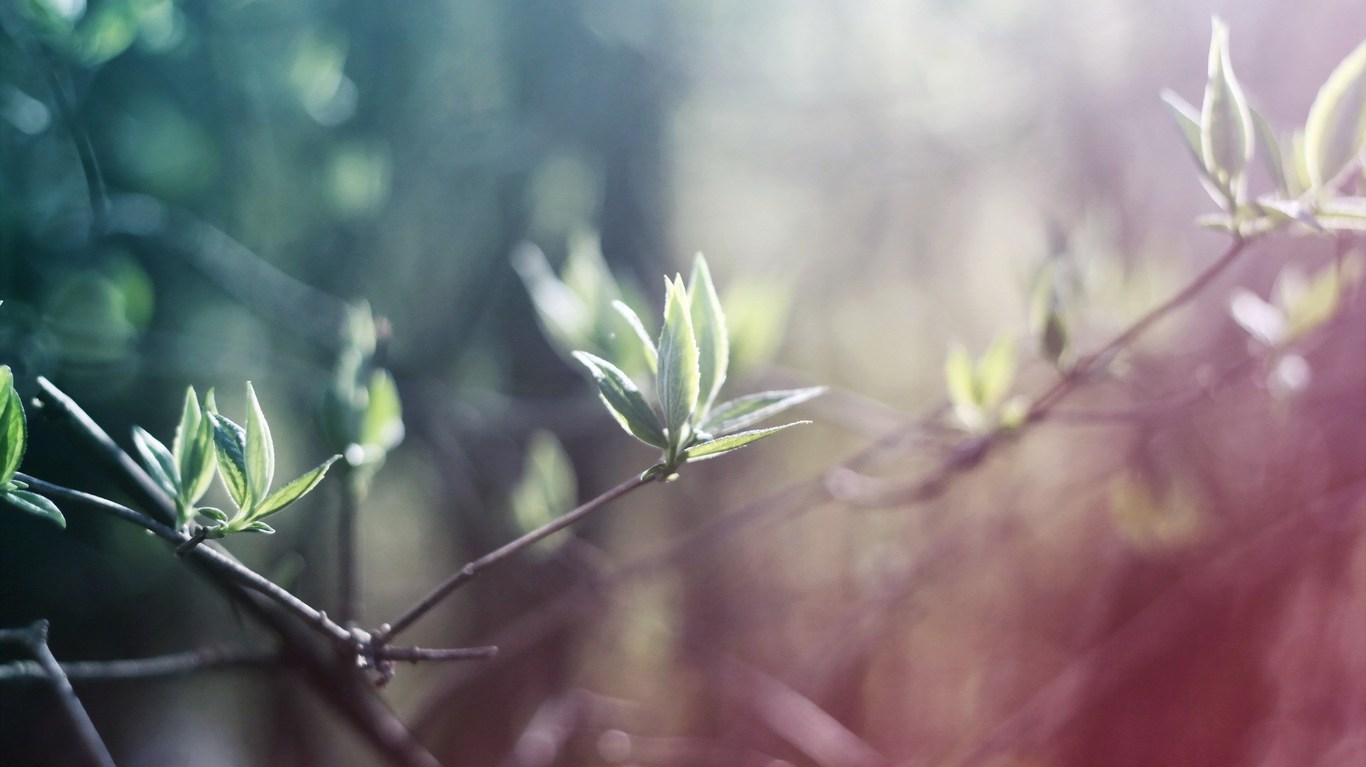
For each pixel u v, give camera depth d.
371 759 0.93
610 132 0.83
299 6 0.65
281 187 0.68
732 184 1.05
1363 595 0.95
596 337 0.49
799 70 0.94
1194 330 0.83
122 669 0.44
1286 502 0.88
